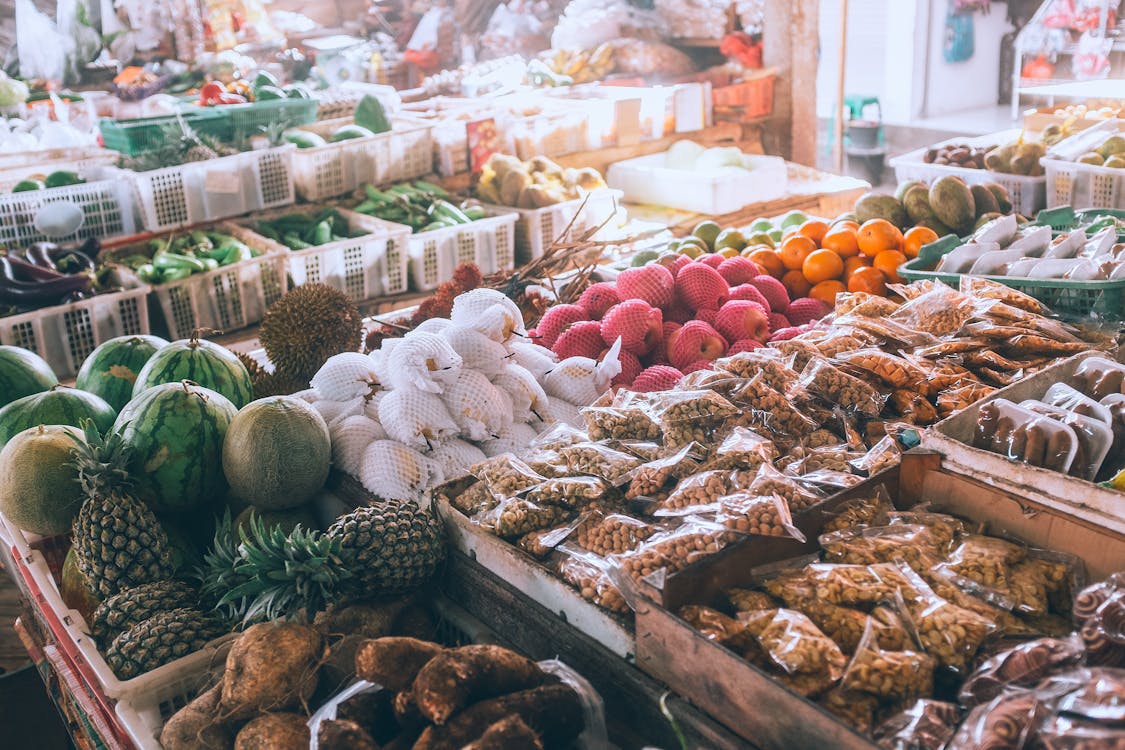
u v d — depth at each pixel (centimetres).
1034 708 129
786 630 158
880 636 158
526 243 584
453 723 152
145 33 688
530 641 196
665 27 788
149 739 182
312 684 181
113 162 564
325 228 543
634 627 173
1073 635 149
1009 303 275
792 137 757
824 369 239
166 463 236
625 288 312
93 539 219
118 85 671
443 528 213
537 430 264
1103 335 265
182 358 279
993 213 419
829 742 140
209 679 196
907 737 142
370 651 161
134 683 191
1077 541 180
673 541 178
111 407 285
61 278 455
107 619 212
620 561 178
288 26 786
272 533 195
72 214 500
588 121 656
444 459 245
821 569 173
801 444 224
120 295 464
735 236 407
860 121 1023
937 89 1139
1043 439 192
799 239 365
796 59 739
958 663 155
